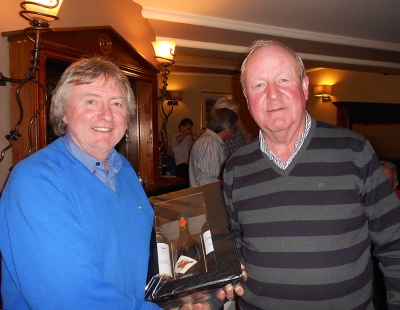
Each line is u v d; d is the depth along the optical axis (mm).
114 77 1027
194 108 7062
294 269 1050
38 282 792
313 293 1034
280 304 1073
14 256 813
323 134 1131
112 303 838
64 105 1008
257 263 1115
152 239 1154
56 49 1687
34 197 835
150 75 2834
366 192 1068
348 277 1028
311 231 1047
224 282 1057
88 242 872
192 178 2541
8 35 1544
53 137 1753
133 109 1149
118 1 2631
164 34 3488
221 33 3586
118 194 1072
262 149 1188
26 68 1570
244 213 1162
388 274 1084
